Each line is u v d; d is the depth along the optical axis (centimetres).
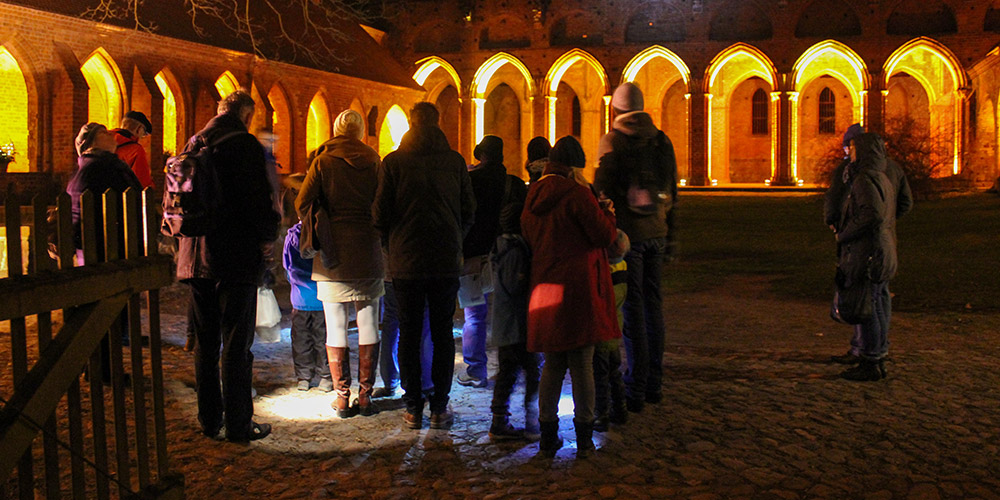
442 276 500
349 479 422
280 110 3250
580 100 4556
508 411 489
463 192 517
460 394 601
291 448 472
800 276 1266
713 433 491
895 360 680
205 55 2833
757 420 517
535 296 457
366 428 513
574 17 4122
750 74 4328
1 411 268
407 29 4350
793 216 2430
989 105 3197
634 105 534
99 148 640
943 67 3984
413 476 427
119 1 2561
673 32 3994
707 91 3944
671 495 396
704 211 2652
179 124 2784
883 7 3675
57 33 2291
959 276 1185
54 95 2292
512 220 511
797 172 4391
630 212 524
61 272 293
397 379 610
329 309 535
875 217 590
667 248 571
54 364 284
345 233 527
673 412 536
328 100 3456
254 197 472
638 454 455
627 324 534
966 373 632
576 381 454
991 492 399
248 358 484
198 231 451
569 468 437
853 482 412
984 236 1691
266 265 500
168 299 1008
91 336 305
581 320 447
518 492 402
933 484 409
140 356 345
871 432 491
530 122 4625
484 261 607
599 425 490
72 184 632
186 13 2842
